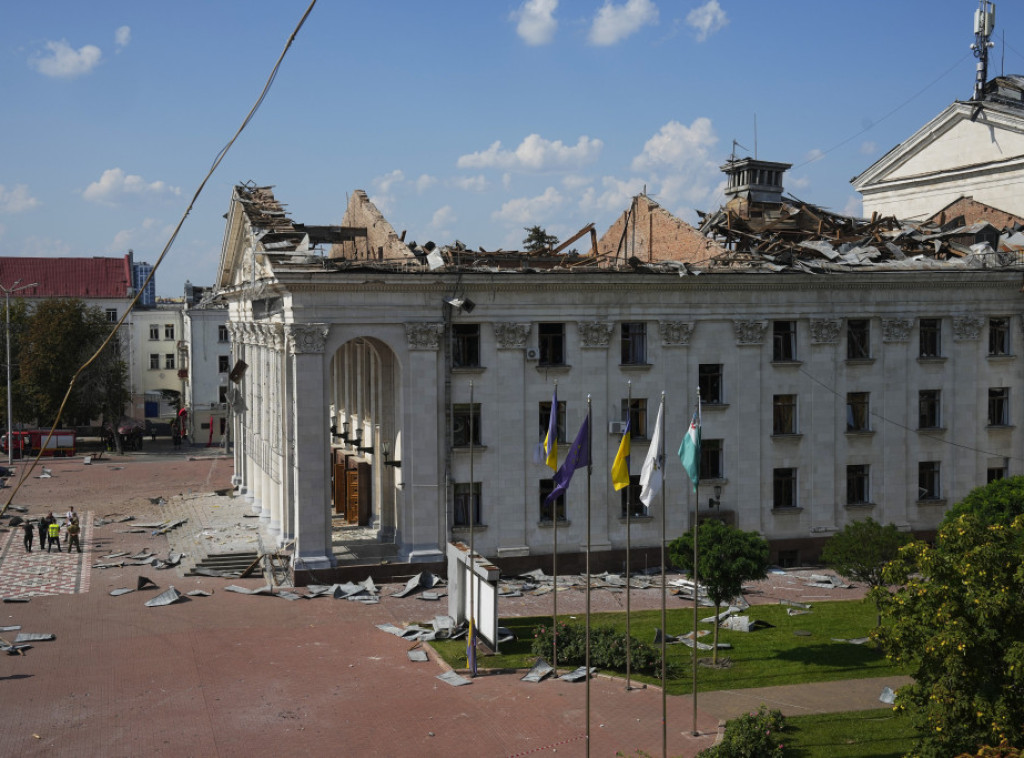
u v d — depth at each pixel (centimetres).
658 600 4419
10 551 5219
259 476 6016
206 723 2956
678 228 5616
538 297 4794
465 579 3828
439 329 4631
